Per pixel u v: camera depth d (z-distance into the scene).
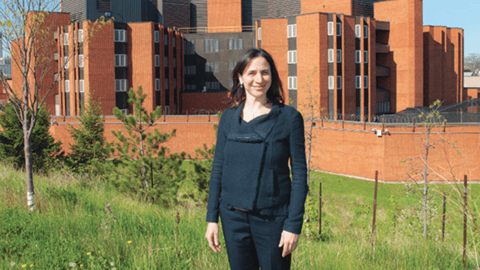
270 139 2.97
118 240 5.66
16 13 11.59
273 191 2.96
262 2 82.25
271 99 3.20
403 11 71.56
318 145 48.28
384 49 71.88
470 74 116.25
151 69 62.78
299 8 75.81
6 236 5.98
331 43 61.06
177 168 17.34
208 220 3.22
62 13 62.94
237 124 3.09
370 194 37.38
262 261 3.06
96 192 10.88
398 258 5.42
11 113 31.91
